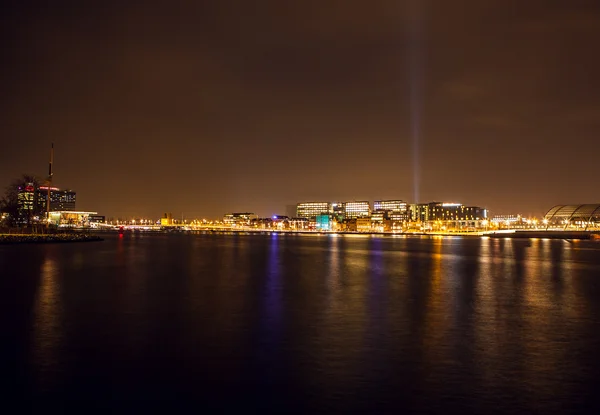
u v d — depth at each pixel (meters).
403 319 29.91
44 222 163.12
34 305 34.50
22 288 43.84
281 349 22.39
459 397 16.34
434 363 20.27
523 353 21.95
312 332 26.00
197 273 58.97
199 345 23.08
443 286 48.25
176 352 21.77
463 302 37.44
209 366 19.66
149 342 23.59
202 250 119.94
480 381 17.97
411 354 21.66
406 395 16.52
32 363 20.00
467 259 95.25
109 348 22.42
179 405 15.59
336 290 44.28
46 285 46.06
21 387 17.20
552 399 16.22
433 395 16.52
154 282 49.09
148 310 32.62
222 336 24.97
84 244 140.00
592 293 43.44
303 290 43.94
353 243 192.12
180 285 46.81
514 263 84.25
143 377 18.28
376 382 17.81
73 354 21.41
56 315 30.66
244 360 20.52
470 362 20.42
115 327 27.02
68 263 71.56
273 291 43.03
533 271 67.25
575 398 16.31
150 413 14.99
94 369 19.23
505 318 30.55
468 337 25.08
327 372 18.94
